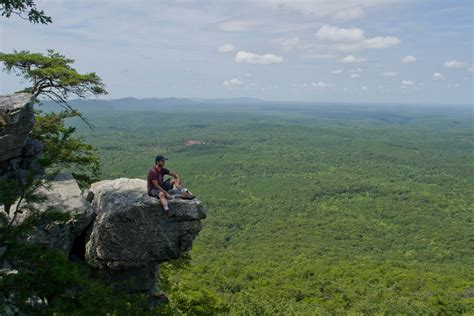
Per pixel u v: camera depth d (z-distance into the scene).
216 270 75.62
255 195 181.00
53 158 9.27
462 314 55.09
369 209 159.50
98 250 12.12
